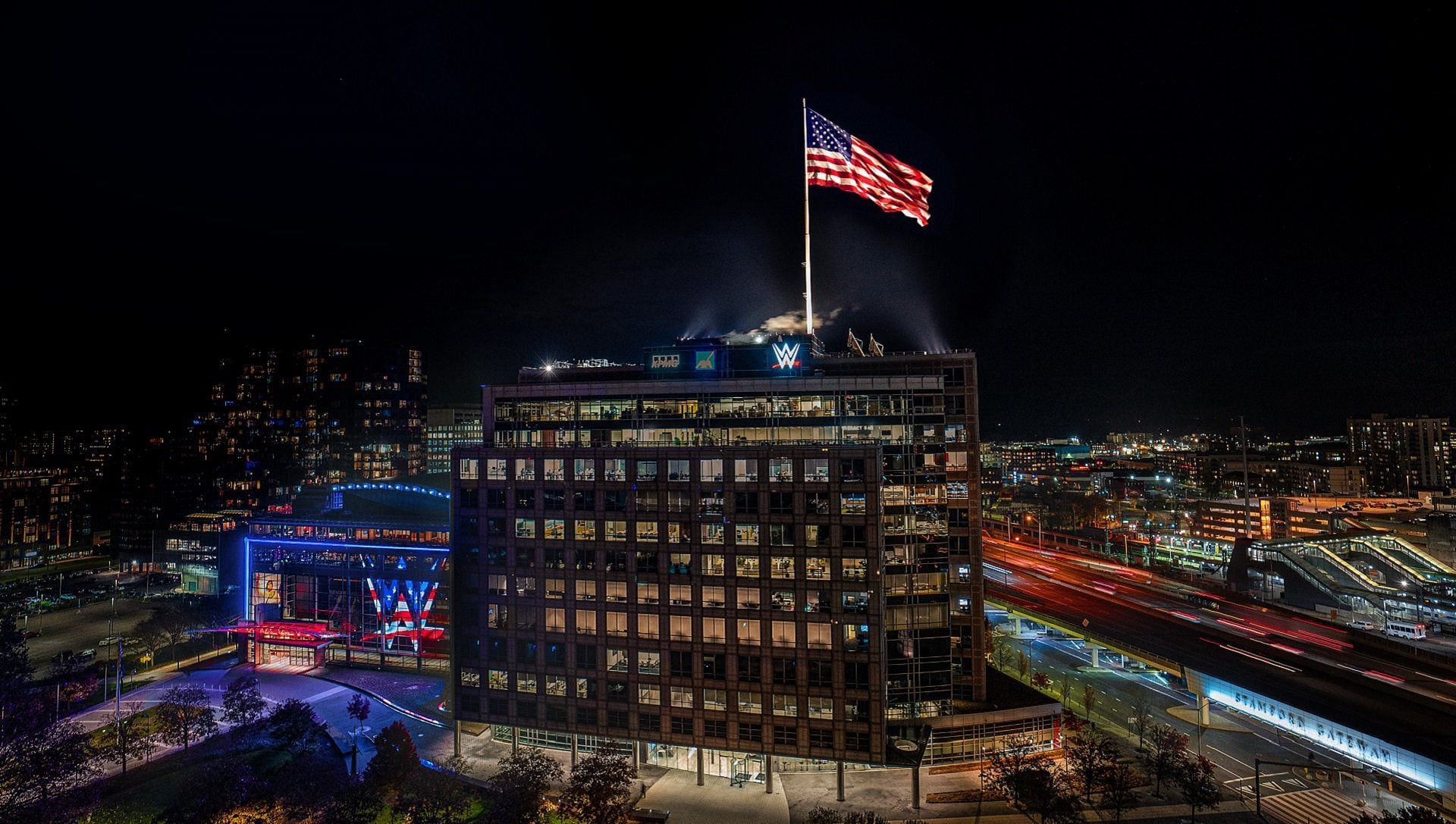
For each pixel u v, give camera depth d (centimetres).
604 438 11131
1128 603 18562
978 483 11100
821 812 8244
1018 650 16412
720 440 10925
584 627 10412
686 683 10012
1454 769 9088
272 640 16200
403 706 13212
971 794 9681
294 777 8994
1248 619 17088
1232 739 11544
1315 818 9012
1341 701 11831
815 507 9644
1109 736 11438
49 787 8300
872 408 11012
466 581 10950
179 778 10456
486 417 11581
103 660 17188
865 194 10738
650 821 8875
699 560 10006
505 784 8344
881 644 9400
